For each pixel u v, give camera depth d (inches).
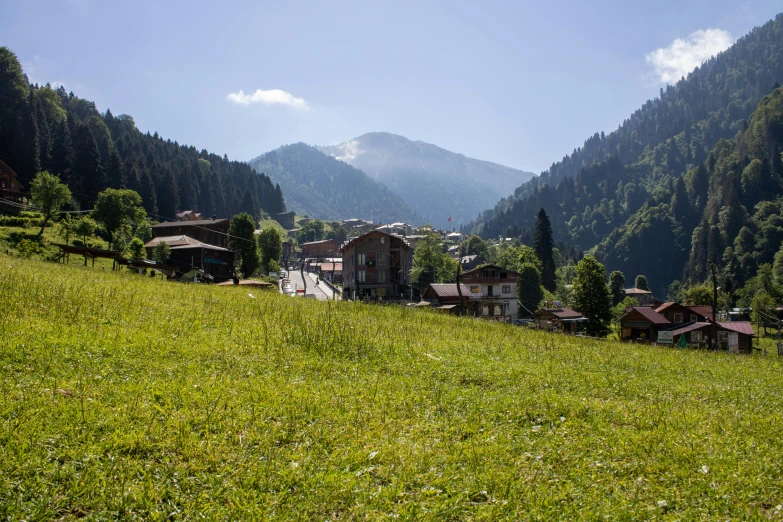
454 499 305.6
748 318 4670.3
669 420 490.9
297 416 402.0
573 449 398.6
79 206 4874.5
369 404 454.6
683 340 2329.0
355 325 839.7
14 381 398.0
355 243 3531.0
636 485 345.4
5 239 3134.8
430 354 699.4
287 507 283.0
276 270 4790.8
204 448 333.4
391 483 320.5
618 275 5959.6
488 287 3265.3
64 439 321.1
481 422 439.2
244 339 638.5
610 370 762.8
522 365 696.4
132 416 363.9
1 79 5393.7
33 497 266.8
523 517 294.5
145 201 5812.0
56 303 680.4
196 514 268.1
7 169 4242.1
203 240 4392.2
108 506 267.7
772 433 475.8
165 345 559.8
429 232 4685.0
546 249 4950.8
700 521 304.8
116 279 1160.8
